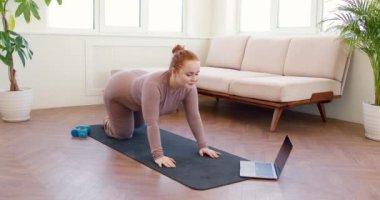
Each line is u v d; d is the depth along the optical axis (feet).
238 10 17.83
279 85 10.91
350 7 10.60
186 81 7.61
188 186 6.91
